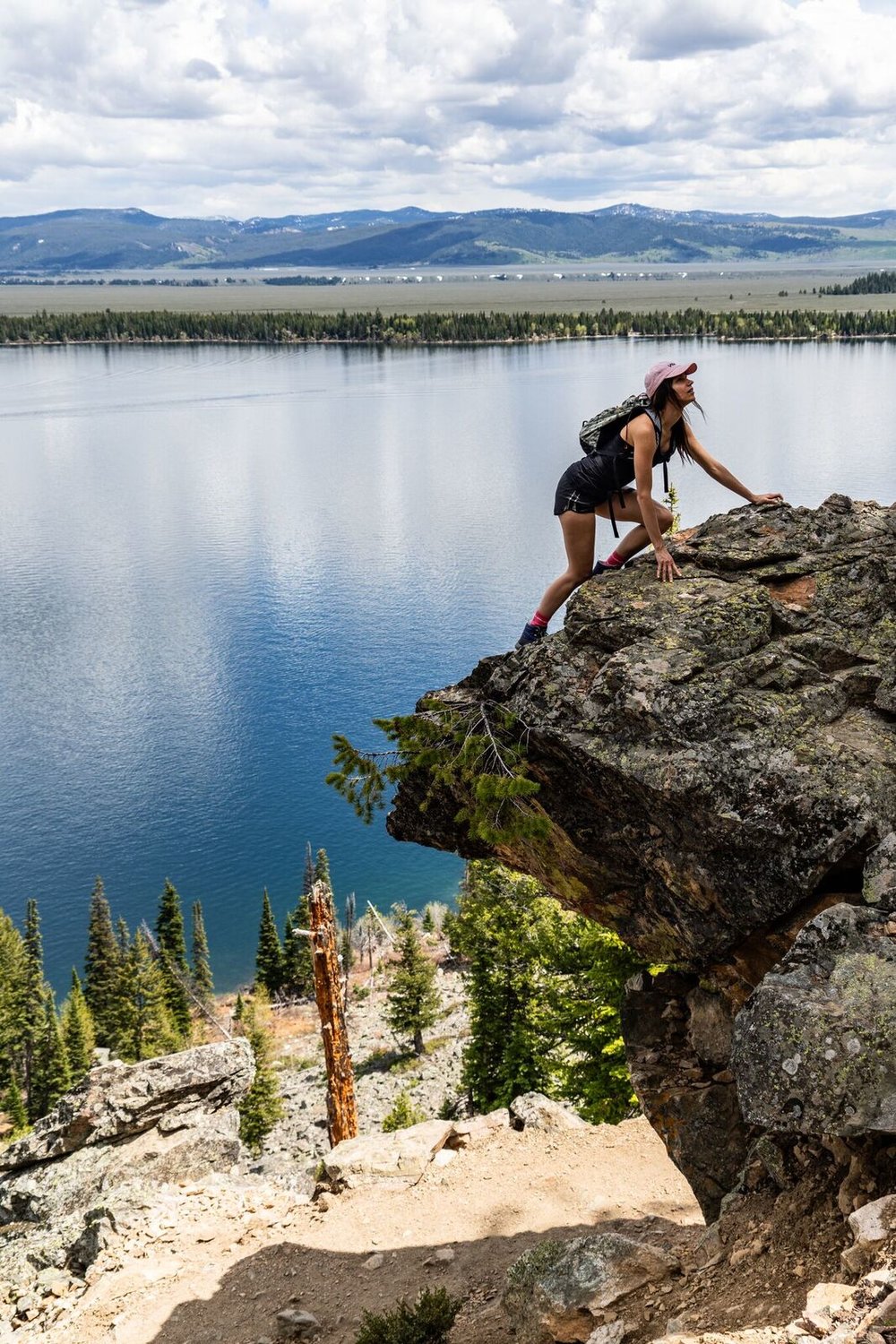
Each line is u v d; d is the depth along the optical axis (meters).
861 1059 6.89
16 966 88.44
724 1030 9.91
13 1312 17.05
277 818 136.00
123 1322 15.63
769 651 9.01
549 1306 9.69
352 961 90.31
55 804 142.25
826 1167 8.33
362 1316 14.68
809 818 8.11
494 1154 19.11
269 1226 18.12
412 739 9.93
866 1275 6.60
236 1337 14.88
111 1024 86.75
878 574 9.52
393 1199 18.19
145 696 181.88
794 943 8.07
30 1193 21.78
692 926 9.09
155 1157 22.48
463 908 34.69
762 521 10.20
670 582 9.77
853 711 8.80
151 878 123.00
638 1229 15.62
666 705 8.66
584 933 25.02
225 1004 94.69
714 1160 9.67
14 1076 84.50
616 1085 24.53
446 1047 69.00
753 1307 7.60
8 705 178.88
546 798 9.61
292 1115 63.50
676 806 8.53
